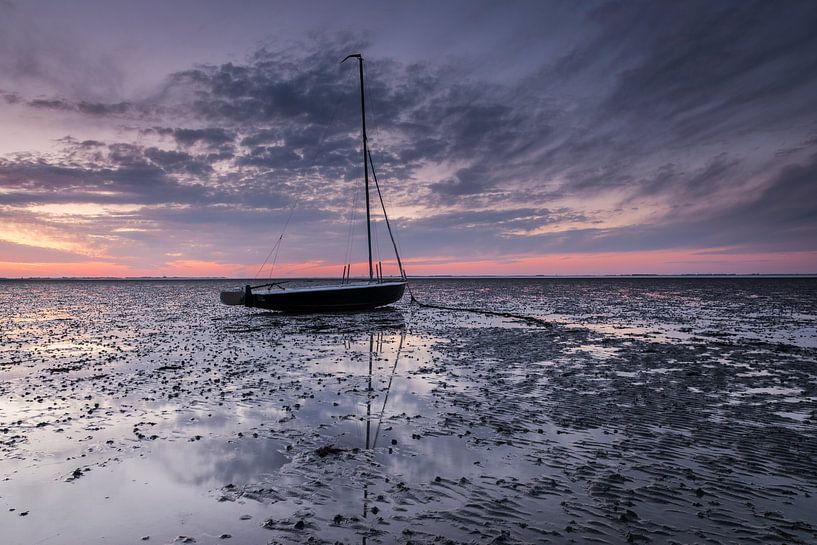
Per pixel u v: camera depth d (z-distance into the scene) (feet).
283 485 20.16
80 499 19.25
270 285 118.01
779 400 33.09
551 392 35.96
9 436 26.91
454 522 16.70
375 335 74.90
